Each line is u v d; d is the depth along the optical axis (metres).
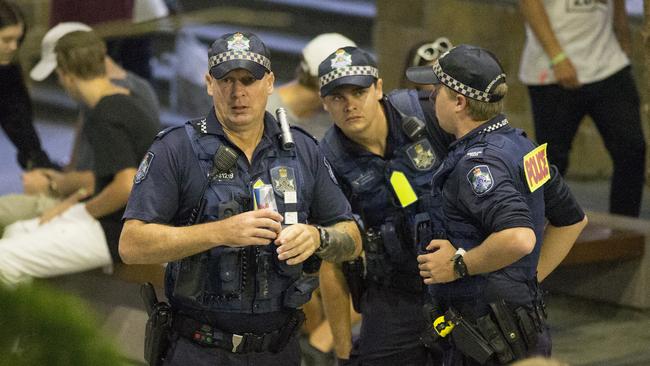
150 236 9.62
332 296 12.98
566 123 21.05
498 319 10.30
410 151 12.07
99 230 16.25
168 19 26.48
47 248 15.95
